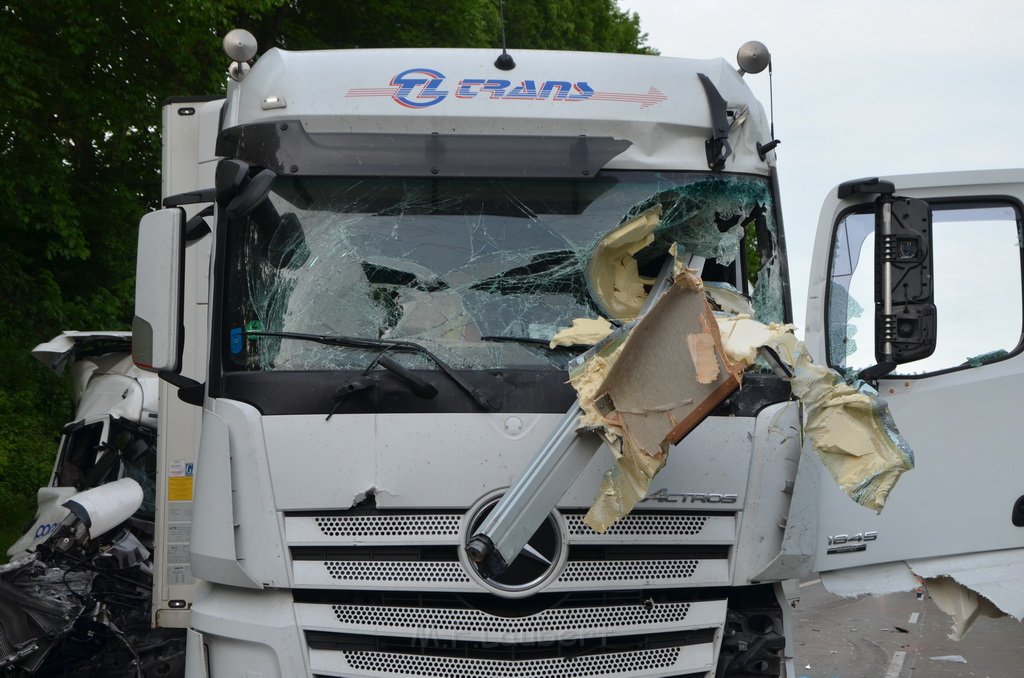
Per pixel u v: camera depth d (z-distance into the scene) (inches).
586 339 190.1
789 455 192.5
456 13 767.1
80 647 285.7
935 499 228.1
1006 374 234.8
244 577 181.9
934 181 236.8
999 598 222.1
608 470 182.5
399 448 181.8
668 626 186.7
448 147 200.4
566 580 181.8
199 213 214.5
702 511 187.2
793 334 174.1
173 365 193.2
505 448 181.6
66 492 346.9
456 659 182.5
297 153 198.7
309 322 193.5
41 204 575.8
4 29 543.8
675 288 163.6
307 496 181.9
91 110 591.5
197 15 571.2
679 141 207.6
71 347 392.2
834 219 235.1
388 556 182.4
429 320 193.2
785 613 195.8
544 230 199.9
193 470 263.9
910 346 199.9
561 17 1040.2
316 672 182.5
